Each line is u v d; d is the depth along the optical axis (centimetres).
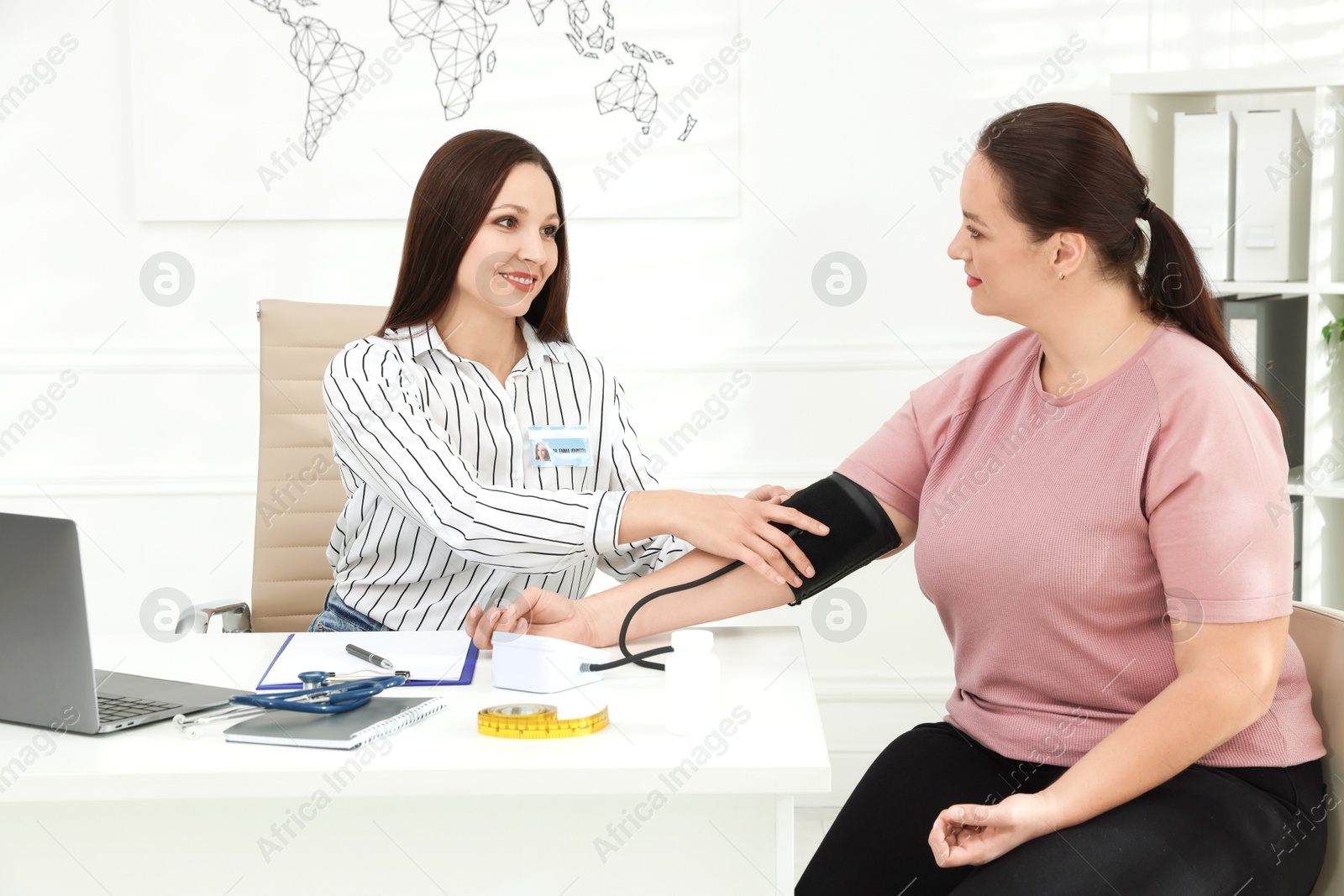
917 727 139
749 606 137
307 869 102
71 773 96
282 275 258
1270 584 108
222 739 104
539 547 133
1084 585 117
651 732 105
